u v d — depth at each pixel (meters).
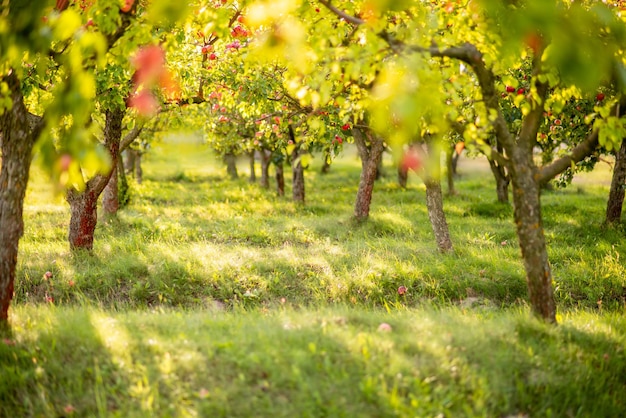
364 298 8.78
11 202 5.50
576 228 13.23
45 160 3.20
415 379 4.32
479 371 4.66
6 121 5.43
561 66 2.89
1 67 4.61
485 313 7.71
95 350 5.01
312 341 5.04
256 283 9.16
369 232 13.38
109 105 8.85
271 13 5.04
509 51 4.35
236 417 4.01
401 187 24.98
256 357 4.59
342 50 4.79
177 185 26.62
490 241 12.10
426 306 8.36
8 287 5.53
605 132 5.02
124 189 17.77
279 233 12.83
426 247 11.27
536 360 4.94
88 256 10.09
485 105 5.46
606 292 8.80
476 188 24.98
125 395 4.30
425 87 4.00
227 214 16.39
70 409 4.20
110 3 4.77
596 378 4.87
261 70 9.80
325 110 8.69
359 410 4.07
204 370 4.52
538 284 5.78
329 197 21.72
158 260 9.82
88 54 4.38
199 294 8.90
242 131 17.84
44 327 5.66
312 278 9.35
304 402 4.13
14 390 4.57
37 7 4.14
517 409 4.39
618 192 12.87
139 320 5.96
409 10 5.45
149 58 3.60
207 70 9.95
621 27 3.67
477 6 4.76
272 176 32.19
